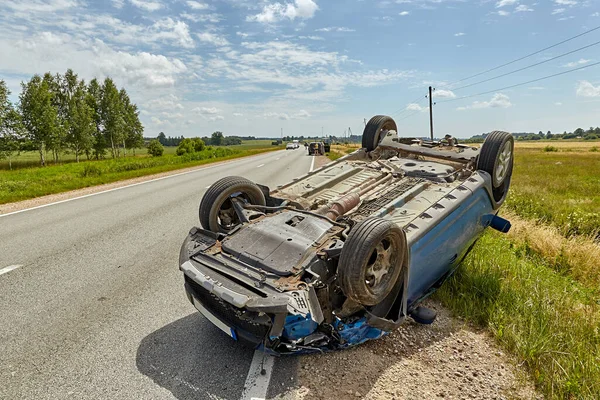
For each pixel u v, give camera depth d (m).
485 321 4.16
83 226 8.01
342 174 5.56
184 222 8.41
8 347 3.56
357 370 3.31
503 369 3.40
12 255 6.12
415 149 6.17
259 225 3.93
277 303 2.76
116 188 13.97
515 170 27.12
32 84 49.12
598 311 4.68
